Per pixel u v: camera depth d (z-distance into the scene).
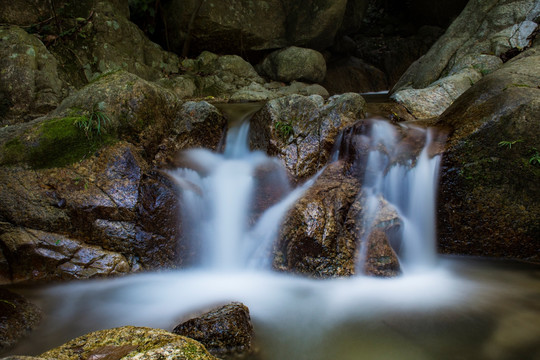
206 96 9.19
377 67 12.89
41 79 6.67
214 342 3.07
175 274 4.48
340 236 4.40
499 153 4.57
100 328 3.48
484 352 3.18
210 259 4.75
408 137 5.21
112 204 4.44
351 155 5.17
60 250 4.23
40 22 7.77
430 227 4.93
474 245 4.81
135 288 4.17
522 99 4.61
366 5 12.60
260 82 10.12
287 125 5.58
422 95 6.52
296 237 4.36
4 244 4.15
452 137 4.87
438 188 4.83
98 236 4.36
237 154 5.94
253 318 3.64
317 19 10.38
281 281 4.33
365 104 6.09
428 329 3.48
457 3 12.83
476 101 5.05
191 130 5.75
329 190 4.76
